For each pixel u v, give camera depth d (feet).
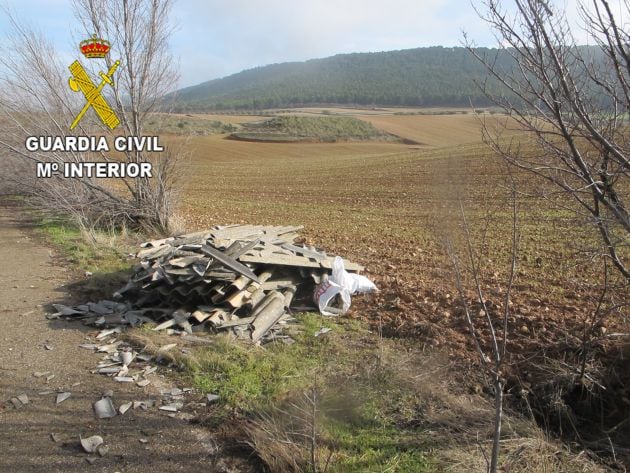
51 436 13.60
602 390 15.87
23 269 30.07
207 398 15.47
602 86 10.22
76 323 21.61
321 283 23.61
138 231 41.09
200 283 21.40
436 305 23.03
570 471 12.32
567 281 26.25
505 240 37.50
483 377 16.48
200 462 12.62
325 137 239.09
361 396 15.08
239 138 234.38
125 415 14.62
